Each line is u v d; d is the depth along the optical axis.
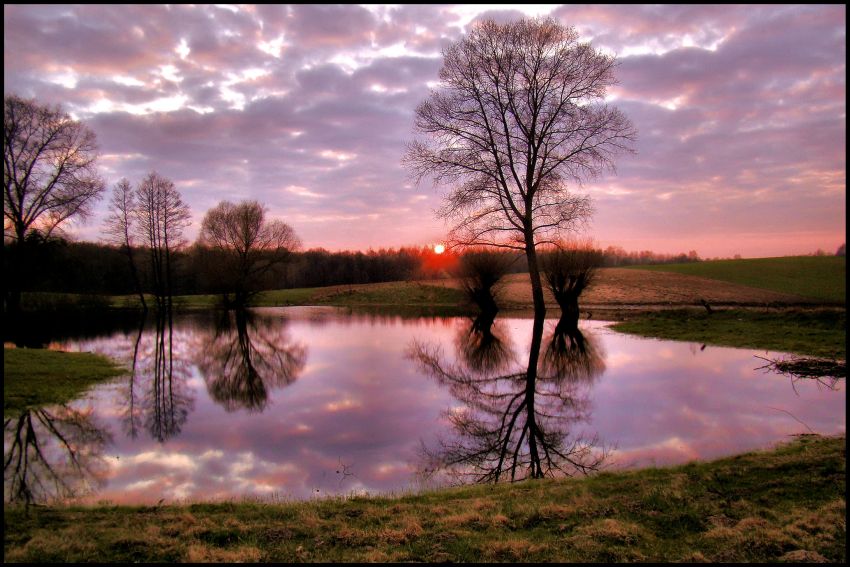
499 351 20.72
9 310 28.09
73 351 20.64
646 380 13.81
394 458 8.73
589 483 6.83
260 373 17.05
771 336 19.09
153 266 54.12
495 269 40.84
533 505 5.96
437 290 59.97
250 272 54.88
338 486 7.46
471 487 7.12
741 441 8.54
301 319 38.44
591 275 30.81
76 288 55.16
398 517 5.79
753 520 5.18
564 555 4.67
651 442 8.85
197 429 10.55
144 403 12.84
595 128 24.25
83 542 4.98
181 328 32.38
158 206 50.03
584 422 10.27
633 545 4.85
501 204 25.45
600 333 25.00
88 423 10.98
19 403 12.28
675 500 5.87
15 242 28.30
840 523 4.96
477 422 10.85
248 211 52.41
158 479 7.74
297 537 5.22
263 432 10.32
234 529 5.39
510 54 23.66
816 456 6.98
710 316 25.50
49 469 8.19
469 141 25.14
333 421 11.07
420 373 16.47
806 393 11.62
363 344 23.81
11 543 4.98
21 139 27.70
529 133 24.91
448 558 4.66
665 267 68.38
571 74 23.98
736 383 12.98
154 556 4.71
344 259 95.19
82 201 30.38
